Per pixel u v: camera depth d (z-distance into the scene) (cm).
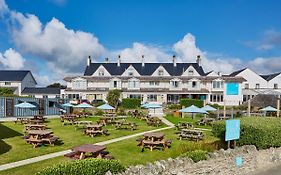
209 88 6631
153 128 3109
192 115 4350
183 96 6694
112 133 2678
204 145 1684
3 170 1389
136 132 2767
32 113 4759
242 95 6712
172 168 1177
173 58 7319
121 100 6359
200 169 1282
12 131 2694
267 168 1639
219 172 1385
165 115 4641
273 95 5466
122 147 2003
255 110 4875
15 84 7906
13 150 1852
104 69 7169
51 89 7962
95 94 6788
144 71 7194
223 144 1730
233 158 1469
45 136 2117
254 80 7669
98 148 1459
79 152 1450
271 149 1739
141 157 1723
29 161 1578
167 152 1856
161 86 6769
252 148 1617
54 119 4025
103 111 4919
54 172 905
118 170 1023
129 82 6812
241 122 1783
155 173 1096
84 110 4978
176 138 2459
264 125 1708
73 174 918
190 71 6988
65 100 5350
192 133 2470
